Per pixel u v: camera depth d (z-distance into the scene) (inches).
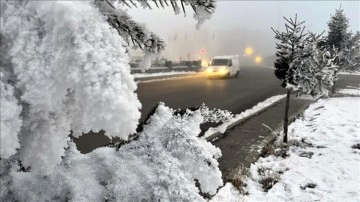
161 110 92.5
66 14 42.3
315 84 329.7
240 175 250.1
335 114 510.9
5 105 45.3
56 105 54.2
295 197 230.1
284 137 348.5
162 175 77.3
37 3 45.5
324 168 282.2
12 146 45.3
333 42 776.9
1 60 48.4
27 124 51.9
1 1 48.0
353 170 277.6
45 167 55.5
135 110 43.8
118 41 46.6
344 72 949.8
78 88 44.5
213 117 90.2
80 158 84.8
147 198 75.0
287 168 284.4
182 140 84.0
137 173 78.9
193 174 84.0
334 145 346.6
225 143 342.6
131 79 45.5
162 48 73.5
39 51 45.5
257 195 232.2
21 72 45.8
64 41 44.0
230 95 711.7
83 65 43.6
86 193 75.7
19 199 73.6
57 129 55.8
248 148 329.7
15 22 46.8
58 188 75.8
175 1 65.2
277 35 336.5
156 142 85.3
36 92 45.9
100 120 43.0
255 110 539.5
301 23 322.7
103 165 82.4
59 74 44.9
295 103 627.8
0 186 73.4
